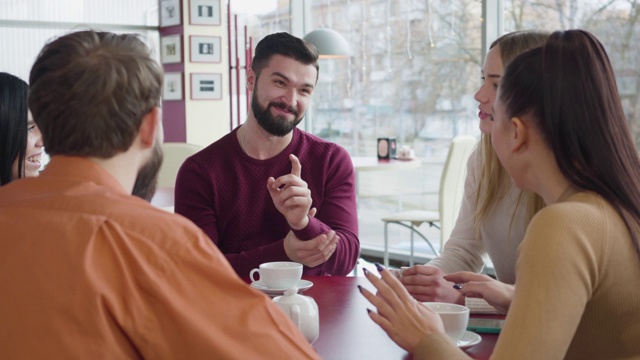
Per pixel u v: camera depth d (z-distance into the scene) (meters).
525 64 1.32
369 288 2.04
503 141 1.36
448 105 5.77
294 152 2.54
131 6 7.53
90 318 0.99
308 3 7.06
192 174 2.50
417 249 6.17
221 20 7.57
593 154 1.27
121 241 1.02
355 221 2.58
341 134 6.74
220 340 1.01
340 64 6.70
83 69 1.08
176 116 7.64
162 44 7.61
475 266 2.32
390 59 6.22
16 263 1.01
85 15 7.32
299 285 2.01
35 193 1.08
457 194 4.82
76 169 1.10
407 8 6.04
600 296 1.23
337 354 1.51
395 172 6.25
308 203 2.23
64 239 1.01
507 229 2.18
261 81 2.45
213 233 2.48
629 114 4.50
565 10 4.87
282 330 1.06
